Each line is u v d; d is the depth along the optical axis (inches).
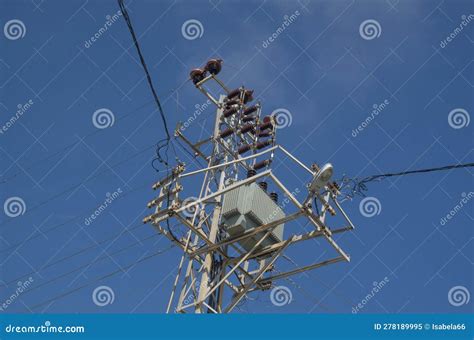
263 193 906.1
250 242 886.4
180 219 855.1
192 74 992.2
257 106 991.6
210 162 948.0
